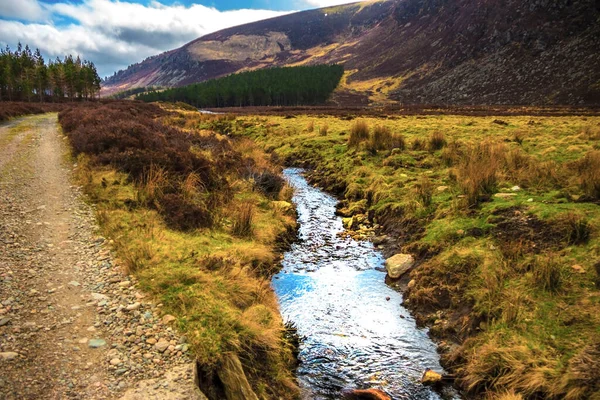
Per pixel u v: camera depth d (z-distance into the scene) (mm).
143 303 6492
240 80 160250
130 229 9367
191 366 5176
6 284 6746
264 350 6148
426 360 6637
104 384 4781
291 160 23531
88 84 107438
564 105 83875
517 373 5578
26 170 14875
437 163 16641
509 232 9000
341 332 7391
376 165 17750
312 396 5840
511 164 13680
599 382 4844
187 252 8430
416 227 11188
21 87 91312
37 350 5227
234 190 14375
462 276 8109
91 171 13805
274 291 8758
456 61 151875
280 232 11898
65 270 7445
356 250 11234
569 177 11969
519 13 146875
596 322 5934
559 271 7117
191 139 21781
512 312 6551
